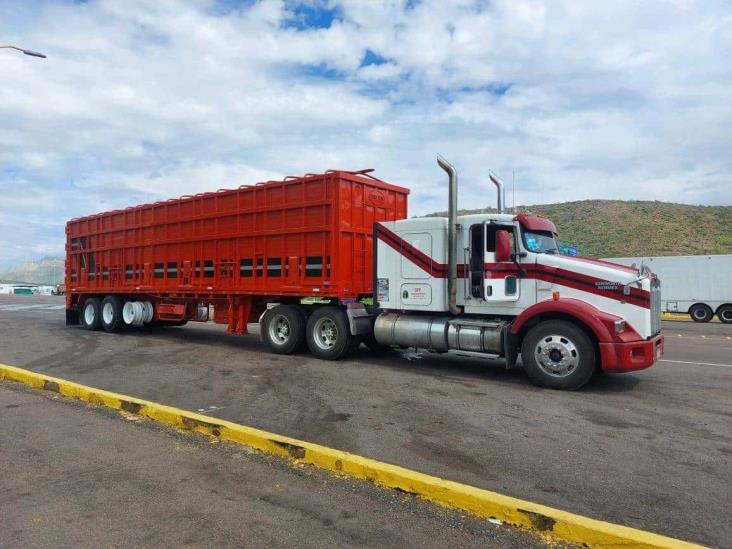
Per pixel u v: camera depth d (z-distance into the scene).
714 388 8.40
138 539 3.63
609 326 8.01
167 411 6.26
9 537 3.64
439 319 9.76
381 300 10.42
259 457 5.15
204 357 11.02
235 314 12.74
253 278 12.02
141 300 15.34
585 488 4.43
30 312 24.14
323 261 10.71
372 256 10.65
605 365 7.97
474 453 5.23
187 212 13.48
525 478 4.63
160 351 11.85
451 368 10.02
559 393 7.97
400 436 5.74
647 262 26.06
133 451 5.30
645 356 7.99
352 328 10.54
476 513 4.02
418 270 9.95
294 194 11.20
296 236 11.20
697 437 5.83
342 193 10.58
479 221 9.30
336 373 9.37
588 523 3.64
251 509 4.07
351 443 5.50
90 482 4.55
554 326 8.27
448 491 4.16
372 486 4.50
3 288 55.38
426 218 9.88
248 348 12.48
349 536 3.69
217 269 12.80
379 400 7.36
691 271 24.88
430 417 6.50
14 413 6.64
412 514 4.02
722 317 24.11
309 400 7.33
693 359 11.65
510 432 5.93
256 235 11.89
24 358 10.63
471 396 7.68
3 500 4.21
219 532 3.73
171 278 14.00
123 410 6.75
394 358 11.18
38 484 4.50
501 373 9.56
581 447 5.45
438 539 3.65
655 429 6.12
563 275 8.62
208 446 5.45
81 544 3.56
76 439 5.65
